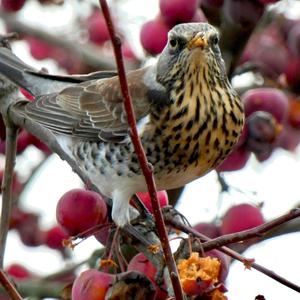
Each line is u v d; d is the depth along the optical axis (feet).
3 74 39.42
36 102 38.60
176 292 25.40
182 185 37.65
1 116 39.68
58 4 49.29
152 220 33.55
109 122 37.35
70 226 33.30
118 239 31.73
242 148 39.42
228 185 38.96
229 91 36.42
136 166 35.70
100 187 36.91
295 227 40.14
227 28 40.73
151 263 31.14
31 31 48.32
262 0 40.09
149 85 36.35
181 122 35.37
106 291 29.81
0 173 43.57
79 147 37.58
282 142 44.65
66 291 31.83
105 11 24.04
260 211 38.34
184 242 29.25
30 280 42.52
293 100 44.80
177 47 35.70
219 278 30.81
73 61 48.88
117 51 24.25
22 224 45.44
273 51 44.62
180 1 40.81
